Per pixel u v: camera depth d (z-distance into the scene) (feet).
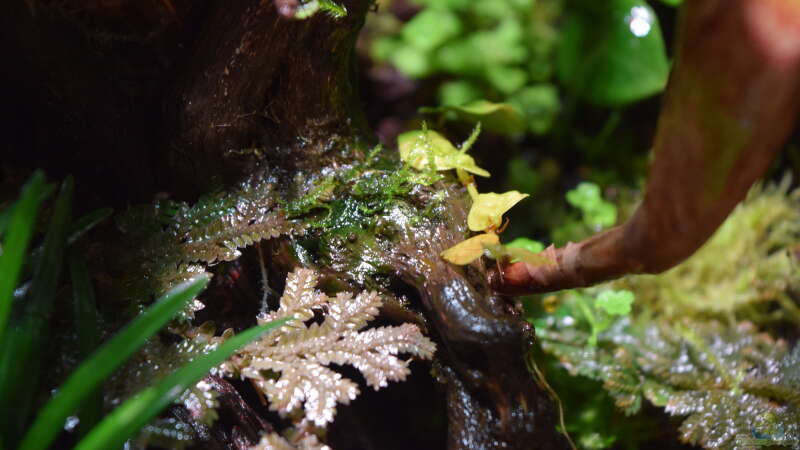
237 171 0.82
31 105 0.82
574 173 1.27
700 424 0.85
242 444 0.75
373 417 0.85
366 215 0.80
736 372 0.90
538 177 1.24
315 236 0.80
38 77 0.80
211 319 0.83
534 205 1.21
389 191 0.80
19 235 0.65
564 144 1.31
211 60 0.79
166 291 0.77
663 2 1.18
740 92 0.63
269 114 0.81
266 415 0.81
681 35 0.64
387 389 0.85
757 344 0.95
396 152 0.86
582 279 0.75
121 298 0.77
